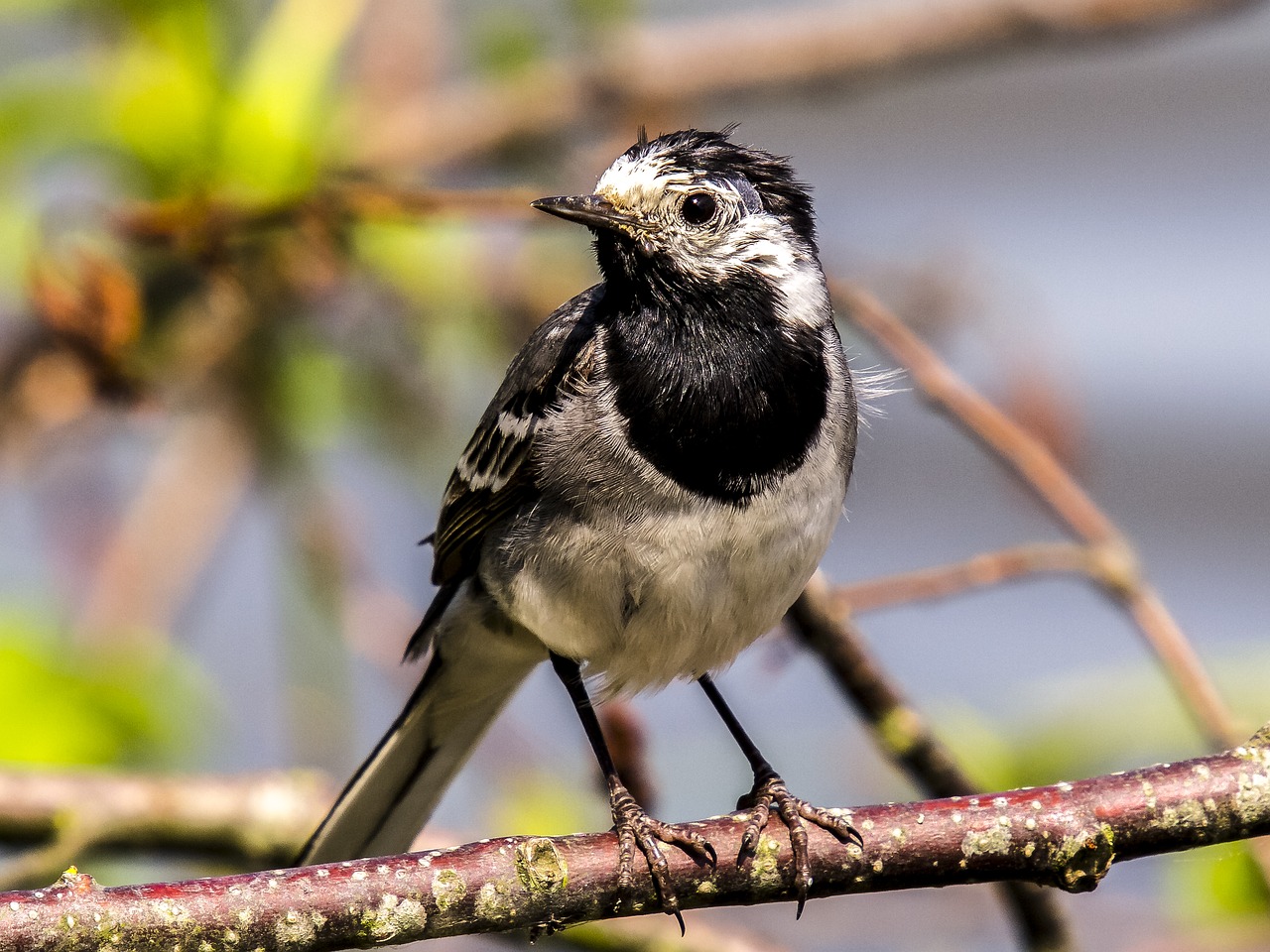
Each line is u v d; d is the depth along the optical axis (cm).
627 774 963
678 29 1400
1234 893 971
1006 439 999
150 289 1137
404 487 1232
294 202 1030
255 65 1115
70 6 1131
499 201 1016
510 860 746
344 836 959
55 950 683
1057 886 768
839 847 775
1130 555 970
